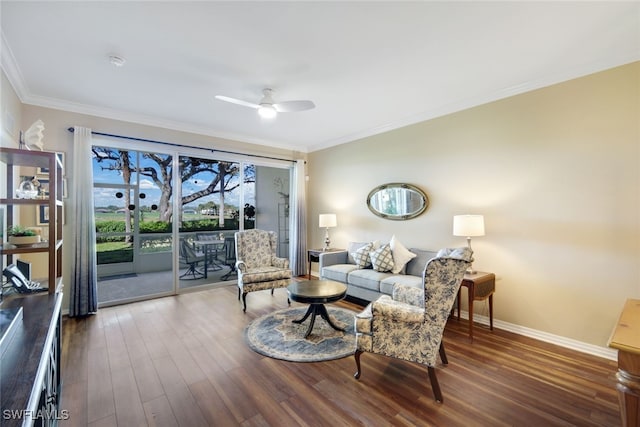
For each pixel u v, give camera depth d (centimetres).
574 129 280
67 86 310
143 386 215
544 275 299
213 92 326
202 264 493
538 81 298
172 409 190
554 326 292
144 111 389
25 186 217
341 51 244
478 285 299
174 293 450
